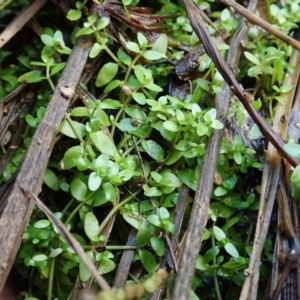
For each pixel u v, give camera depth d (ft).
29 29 1.03
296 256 0.81
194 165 0.88
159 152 0.88
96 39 0.92
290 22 1.00
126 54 0.93
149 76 0.90
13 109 0.97
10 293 0.85
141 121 0.90
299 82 0.97
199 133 0.85
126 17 0.94
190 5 0.88
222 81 0.92
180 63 0.95
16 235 0.79
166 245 0.83
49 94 0.96
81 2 0.98
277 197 0.87
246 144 0.92
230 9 1.03
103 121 0.88
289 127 0.93
